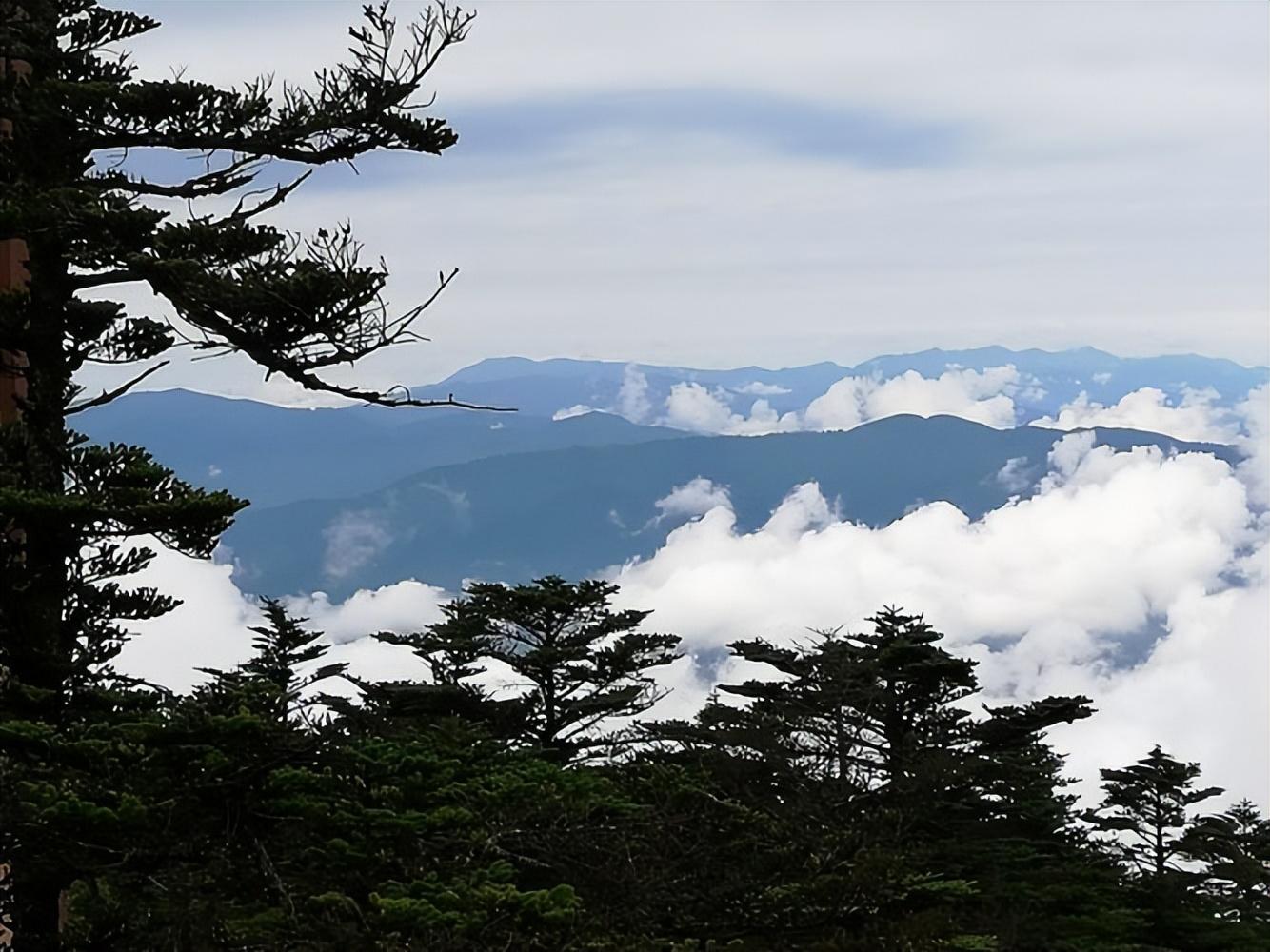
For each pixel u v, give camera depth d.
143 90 15.48
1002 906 30.59
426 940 11.51
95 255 15.06
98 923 12.56
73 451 15.02
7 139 15.66
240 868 12.86
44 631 14.86
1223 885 42.56
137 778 12.75
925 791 30.34
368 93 15.84
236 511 14.59
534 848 14.16
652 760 25.94
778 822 19.09
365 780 13.34
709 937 18.41
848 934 19.20
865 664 33.44
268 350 14.59
